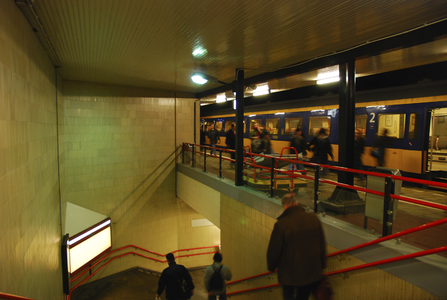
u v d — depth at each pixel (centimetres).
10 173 246
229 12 370
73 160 905
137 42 497
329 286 268
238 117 634
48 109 507
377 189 323
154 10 365
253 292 532
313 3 341
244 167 634
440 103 721
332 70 646
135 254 1017
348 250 322
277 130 1257
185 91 1095
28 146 320
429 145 746
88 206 935
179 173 1058
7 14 259
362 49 472
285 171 481
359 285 316
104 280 936
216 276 480
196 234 1121
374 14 368
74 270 751
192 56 586
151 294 855
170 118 1080
